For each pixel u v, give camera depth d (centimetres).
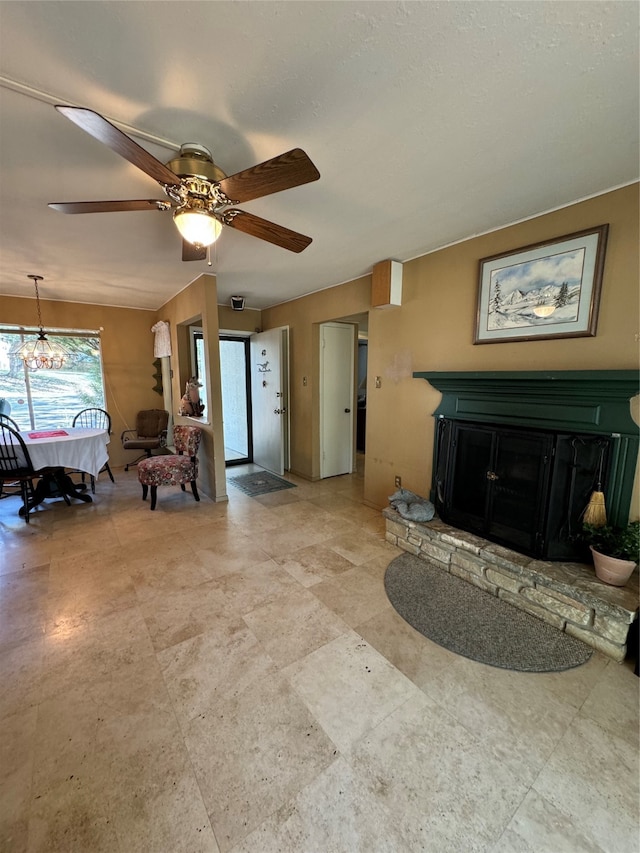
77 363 487
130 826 107
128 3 92
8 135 143
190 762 125
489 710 145
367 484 367
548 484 204
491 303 240
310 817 109
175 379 464
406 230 239
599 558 185
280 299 466
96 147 151
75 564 255
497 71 114
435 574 244
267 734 135
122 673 162
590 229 192
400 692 153
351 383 492
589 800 114
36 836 105
